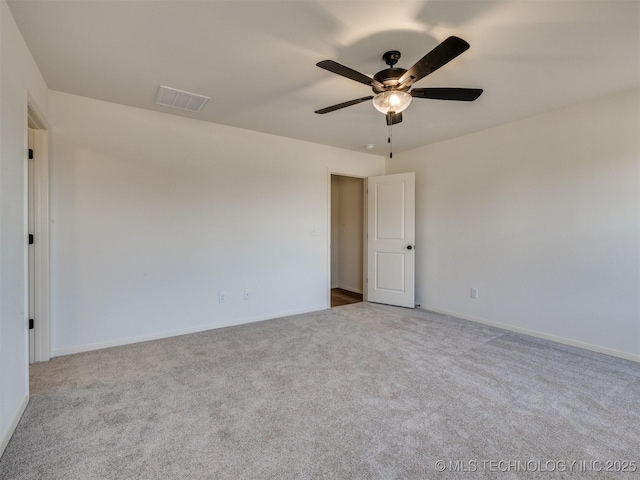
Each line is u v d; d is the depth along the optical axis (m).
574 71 2.38
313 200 4.35
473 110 3.16
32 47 2.07
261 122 3.51
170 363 2.64
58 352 2.79
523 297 3.45
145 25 1.85
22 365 1.91
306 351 2.91
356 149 4.68
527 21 1.80
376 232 4.87
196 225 3.45
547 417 1.91
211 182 3.53
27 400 1.99
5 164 1.65
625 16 1.75
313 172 4.34
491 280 3.73
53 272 2.76
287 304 4.14
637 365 2.64
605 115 2.85
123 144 3.04
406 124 3.58
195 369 2.53
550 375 2.44
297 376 2.42
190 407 2.00
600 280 2.92
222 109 3.13
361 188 5.73
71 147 2.82
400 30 1.89
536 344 3.12
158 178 3.22
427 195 4.46
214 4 1.68
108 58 2.21
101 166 2.95
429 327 3.64
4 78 1.64
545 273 3.28
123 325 3.07
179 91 2.73
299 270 4.24
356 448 1.64
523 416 1.92
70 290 2.83
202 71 2.39
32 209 2.64
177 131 3.31
